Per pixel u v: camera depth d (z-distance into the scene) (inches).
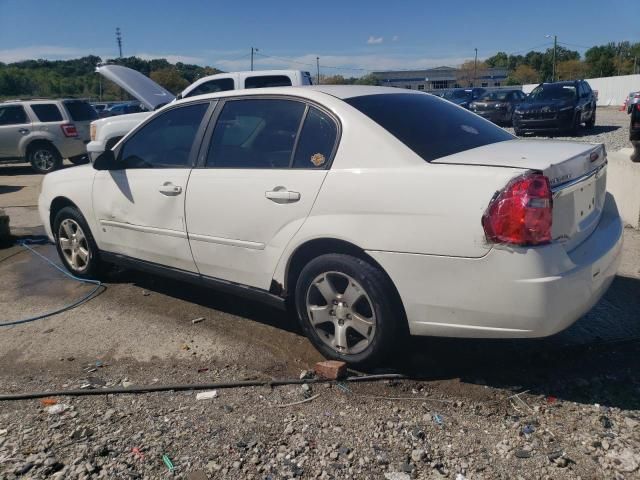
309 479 104.0
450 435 115.4
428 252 122.9
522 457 108.0
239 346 158.4
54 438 118.1
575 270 119.4
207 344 160.2
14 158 578.6
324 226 136.4
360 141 135.9
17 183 509.7
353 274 134.1
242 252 155.7
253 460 109.3
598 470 103.8
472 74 3388.3
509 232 113.9
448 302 123.3
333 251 140.5
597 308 173.6
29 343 164.9
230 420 123.0
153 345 160.7
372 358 136.9
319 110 146.1
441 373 139.3
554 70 2965.1
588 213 134.4
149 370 146.7
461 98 1147.3
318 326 146.1
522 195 113.3
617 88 1982.0
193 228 165.9
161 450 113.2
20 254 260.2
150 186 176.6
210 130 166.4
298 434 117.3
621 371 137.4
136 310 186.5
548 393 129.3
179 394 134.8
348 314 139.0
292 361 149.0
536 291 114.3
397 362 144.9
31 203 399.5
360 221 131.3
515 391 130.4
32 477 106.1
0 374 147.3
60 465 109.2
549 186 116.2
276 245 147.3
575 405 124.3
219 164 162.1
